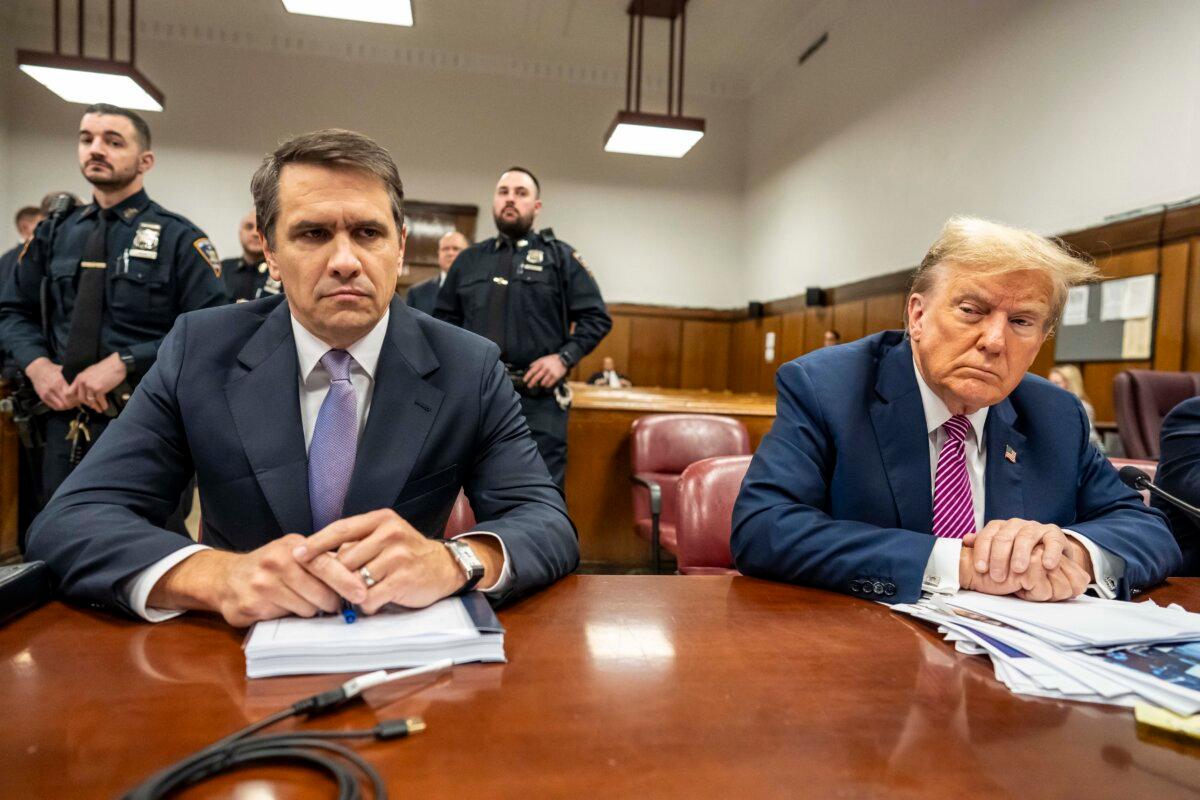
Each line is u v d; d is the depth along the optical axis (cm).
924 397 121
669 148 693
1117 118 433
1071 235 463
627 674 71
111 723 59
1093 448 131
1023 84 508
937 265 112
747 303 1006
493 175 944
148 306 231
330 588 77
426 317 124
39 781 50
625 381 959
